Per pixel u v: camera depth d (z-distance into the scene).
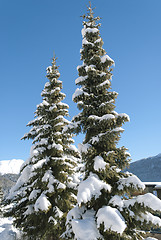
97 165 7.13
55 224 9.88
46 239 10.33
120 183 7.24
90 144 8.28
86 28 10.04
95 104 8.77
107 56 8.99
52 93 13.88
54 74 14.79
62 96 14.62
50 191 10.77
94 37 9.65
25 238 12.57
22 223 11.77
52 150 12.27
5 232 13.70
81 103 8.22
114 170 7.48
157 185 15.82
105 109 8.30
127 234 6.35
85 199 6.24
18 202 13.05
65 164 11.91
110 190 6.71
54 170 12.04
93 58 9.07
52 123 13.36
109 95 8.73
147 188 16.52
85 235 5.81
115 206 6.54
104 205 6.90
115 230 5.48
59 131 13.66
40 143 12.29
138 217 6.36
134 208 6.30
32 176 11.64
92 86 8.87
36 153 11.50
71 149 12.80
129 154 7.77
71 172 12.15
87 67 8.55
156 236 11.96
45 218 10.62
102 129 8.33
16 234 13.50
